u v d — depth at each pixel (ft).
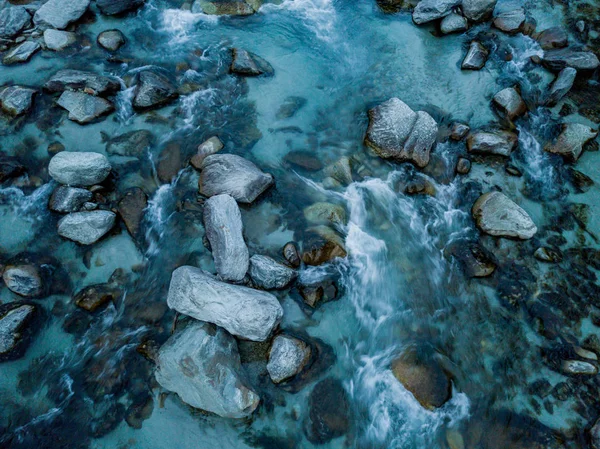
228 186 29.07
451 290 27.63
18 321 25.80
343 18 38.93
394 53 36.70
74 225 27.89
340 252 27.96
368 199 30.19
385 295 27.43
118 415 24.26
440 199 30.42
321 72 35.60
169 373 24.22
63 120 32.30
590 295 27.35
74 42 35.99
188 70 35.01
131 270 27.78
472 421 24.22
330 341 26.07
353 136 32.45
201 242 28.45
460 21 37.24
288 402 24.53
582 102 33.81
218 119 32.94
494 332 26.45
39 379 25.13
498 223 28.78
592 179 31.01
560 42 36.24
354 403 24.63
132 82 33.99
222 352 24.38
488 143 31.24
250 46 36.78
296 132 32.58
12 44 35.70
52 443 23.71
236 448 23.67
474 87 34.71
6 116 32.12
